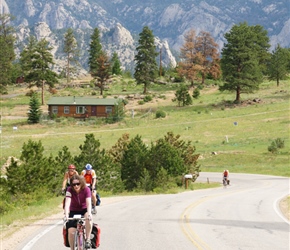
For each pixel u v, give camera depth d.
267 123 100.69
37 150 33.31
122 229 17.62
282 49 170.75
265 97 130.12
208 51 172.12
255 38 131.62
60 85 172.38
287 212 25.64
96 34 196.75
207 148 82.94
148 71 148.75
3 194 28.70
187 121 106.50
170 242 14.84
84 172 18.34
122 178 46.66
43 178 32.25
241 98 131.12
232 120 105.50
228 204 28.70
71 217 10.84
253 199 32.66
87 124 107.69
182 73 165.00
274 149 77.44
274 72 151.25
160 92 152.00
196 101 133.00
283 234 17.34
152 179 46.66
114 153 51.03
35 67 141.00
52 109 115.62
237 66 124.25
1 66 156.75
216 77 172.00
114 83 175.62
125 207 26.30
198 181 59.31
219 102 127.56
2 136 93.56
